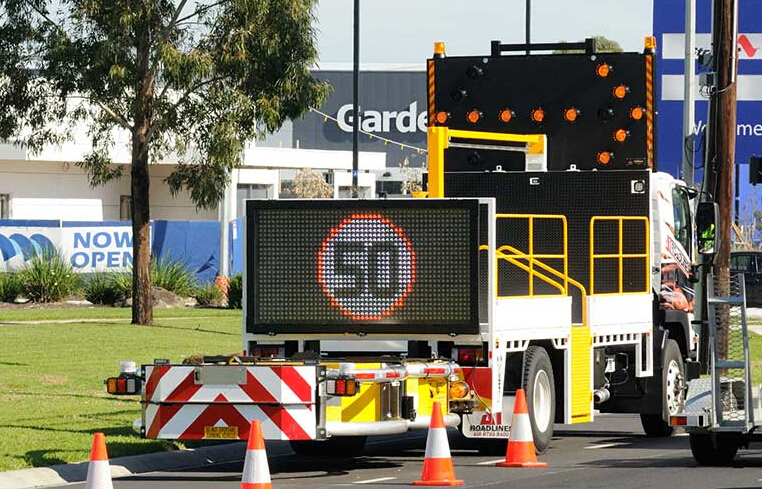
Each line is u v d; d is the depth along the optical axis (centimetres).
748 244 12862
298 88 6962
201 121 7019
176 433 2945
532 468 3094
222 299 9106
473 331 3098
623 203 3794
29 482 2878
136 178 7075
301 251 3170
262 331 3180
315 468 3167
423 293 3125
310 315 3167
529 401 3247
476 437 3203
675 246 3956
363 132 17662
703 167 5450
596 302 3491
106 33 6844
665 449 3544
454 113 4184
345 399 2958
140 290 7056
